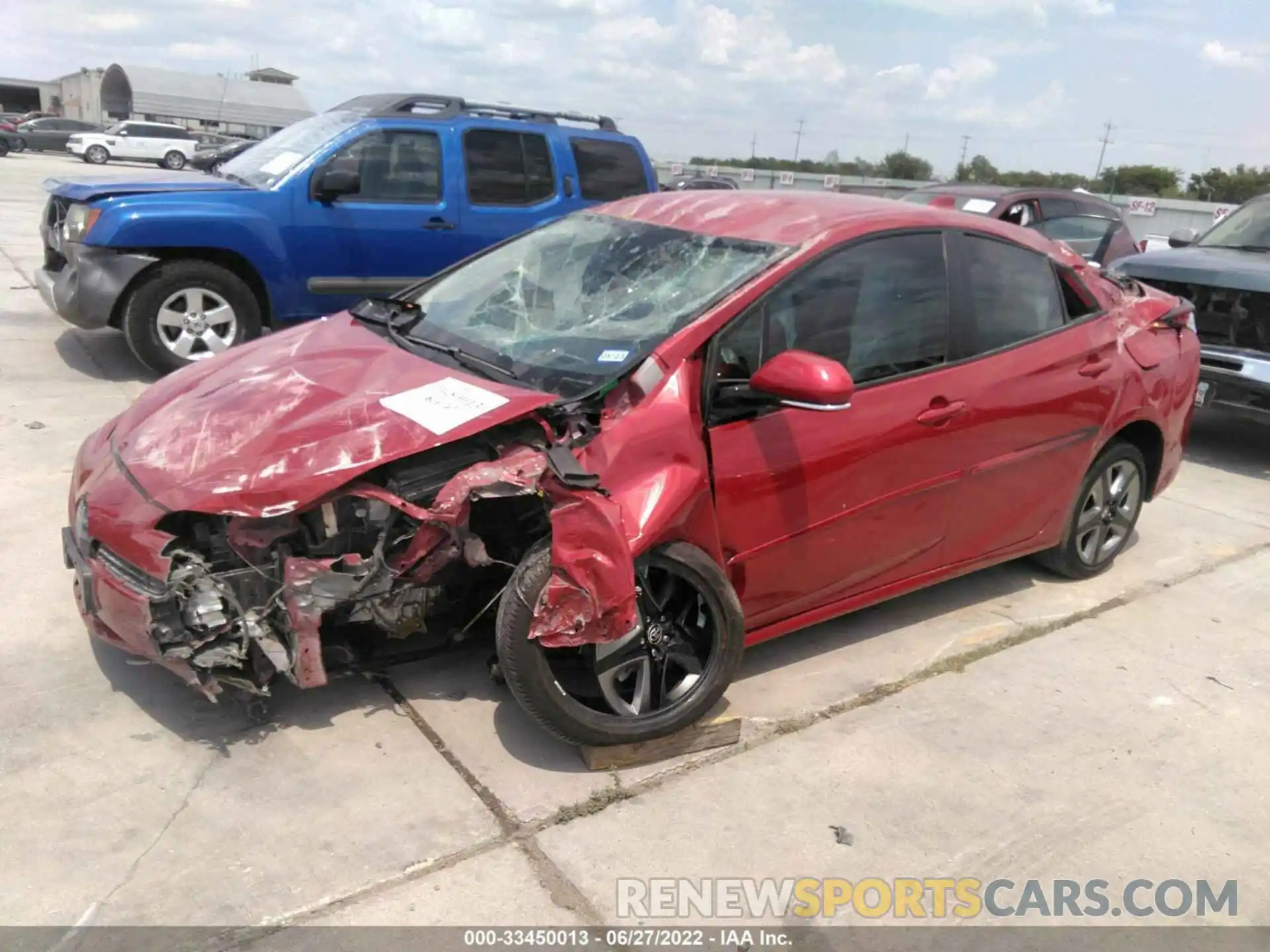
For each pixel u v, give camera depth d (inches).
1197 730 137.9
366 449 113.0
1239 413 257.4
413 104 300.8
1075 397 162.4
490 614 134.8
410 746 122.1
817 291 134.4
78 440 219.3
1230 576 190.9
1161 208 960.3
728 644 125.3
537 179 313.1
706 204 157.9
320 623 112.0
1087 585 183.8
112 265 257.4
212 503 108.2
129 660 131.5
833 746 129.0
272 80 3139.8
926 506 146.6
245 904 96.5
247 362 141.4
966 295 150.3
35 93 3174.2
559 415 118.6
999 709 140.1
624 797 116.2
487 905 98.3
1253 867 111.6
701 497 120.5
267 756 118.7
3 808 107.1
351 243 286.8
